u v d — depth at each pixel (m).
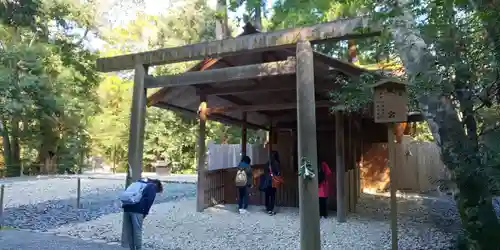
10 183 14.33
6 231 6.01
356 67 5.54
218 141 19.14
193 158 21.52
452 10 2.91
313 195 4.26
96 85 20.52
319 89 6.72
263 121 11.31
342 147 7.07
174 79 5.25
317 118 10.38
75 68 18.89
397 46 3.75
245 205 8.13
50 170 19.70
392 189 4.06
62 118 18.64
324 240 5.51
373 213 7.89
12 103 13.78
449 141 3.29
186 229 6.32
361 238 5.62
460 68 2.95
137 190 4.62
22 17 14.67
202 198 8.14
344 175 7.11
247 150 13.39
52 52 16.95
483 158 2.75
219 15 12.81
